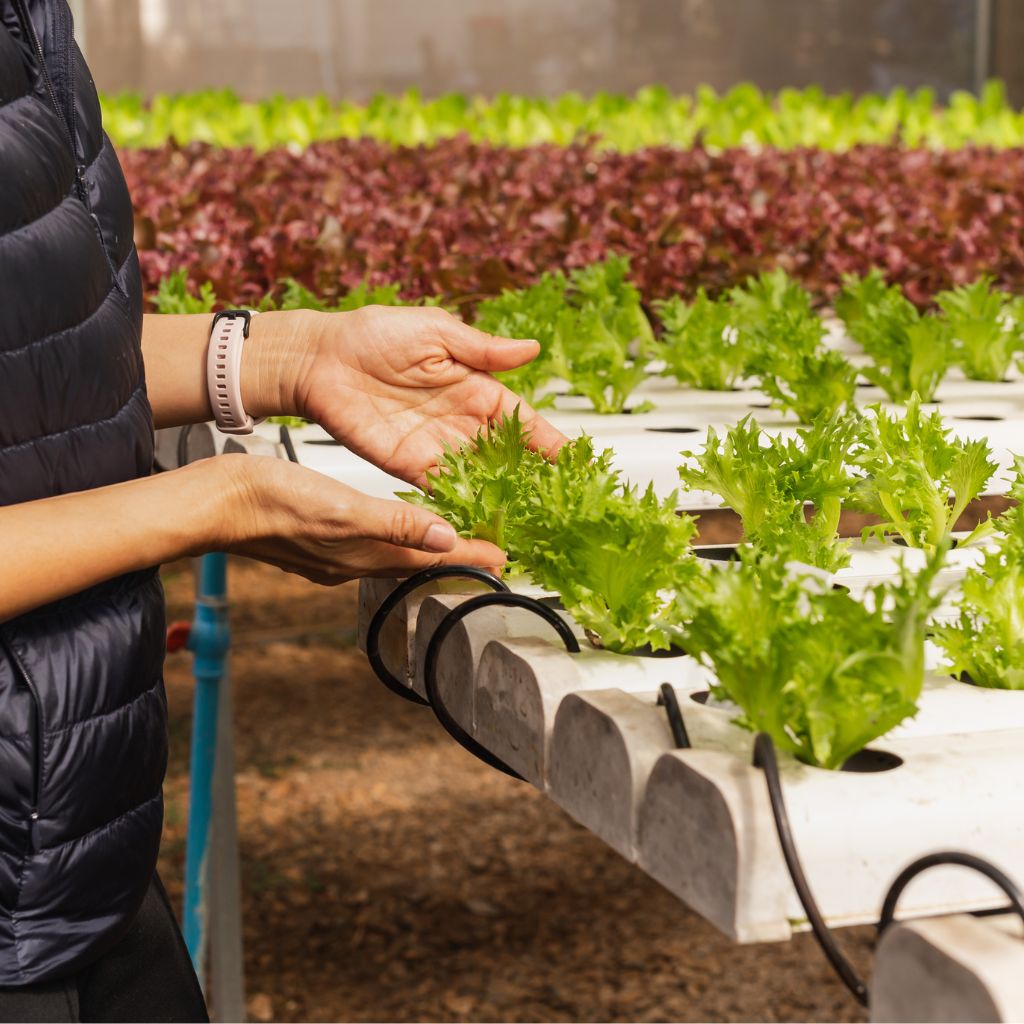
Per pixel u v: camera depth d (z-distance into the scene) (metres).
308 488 1.17
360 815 4.43
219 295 2.70
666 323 2.41
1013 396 2.24
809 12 11.38
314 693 5.33
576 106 7.56
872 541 1.54
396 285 2.32
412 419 1.54
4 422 1.12
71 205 1.19
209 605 2.60
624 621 1.17
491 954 3.70
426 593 1.34
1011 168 5.12
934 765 0.92
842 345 2.71
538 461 1.41
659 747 0.93
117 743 1.19
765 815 0.83
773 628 0.94
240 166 4.80
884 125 7.59
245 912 3.87
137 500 1.12
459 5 11.08
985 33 11.41
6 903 1.15
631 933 3.80
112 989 1.37
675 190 4.12
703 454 1.55
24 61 1.21
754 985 3.55
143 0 10.73
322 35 10.98
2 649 1.13
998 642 1.12
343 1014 3.41
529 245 3.22
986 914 0.89
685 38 11.31
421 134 6.79
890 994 0.76
